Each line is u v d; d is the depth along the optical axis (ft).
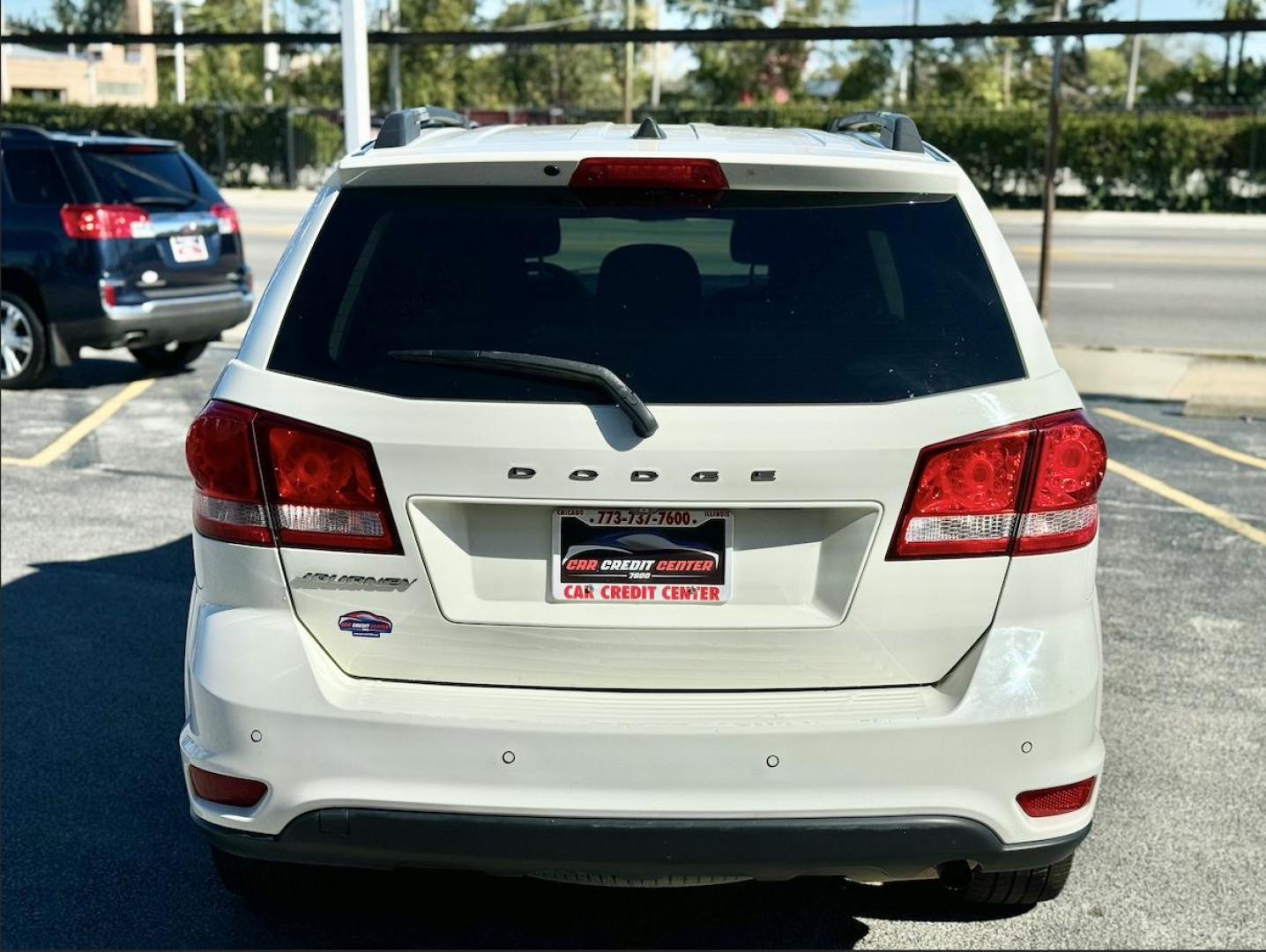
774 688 8.93
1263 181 104.99
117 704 15.55
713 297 9.04
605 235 9.20
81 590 19.36
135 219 33.78
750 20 166.91
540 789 8.67
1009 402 8.87
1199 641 17.58
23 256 33.60
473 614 8.89
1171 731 14.88
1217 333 45.39
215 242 35.70
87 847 12.35
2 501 23.99
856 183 9.31
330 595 8.93
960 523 8.82
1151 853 12.26
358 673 9.00
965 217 9.39
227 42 32.99
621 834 8.63
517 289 9.09
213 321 35.68
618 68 180.24
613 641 8.87
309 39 32.63
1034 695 8.84
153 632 17.81
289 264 9.37
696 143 9.80
